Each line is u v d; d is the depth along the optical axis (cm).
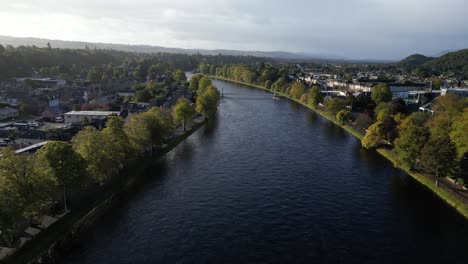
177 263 6762
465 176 9675
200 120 19662
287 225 8250
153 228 8012
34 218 7350
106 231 7850
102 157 9025
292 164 12500
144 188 10231
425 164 10431
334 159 13200
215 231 7919
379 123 14312
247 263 6819
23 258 6519
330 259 7019
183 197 9650
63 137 13238
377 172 11869
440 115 13612
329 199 9681
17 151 10975
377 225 8356
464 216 8794
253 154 13588
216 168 11956
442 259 7119
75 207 8500
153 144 13138
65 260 6781
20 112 19738
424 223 8488
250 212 8831
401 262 6994
